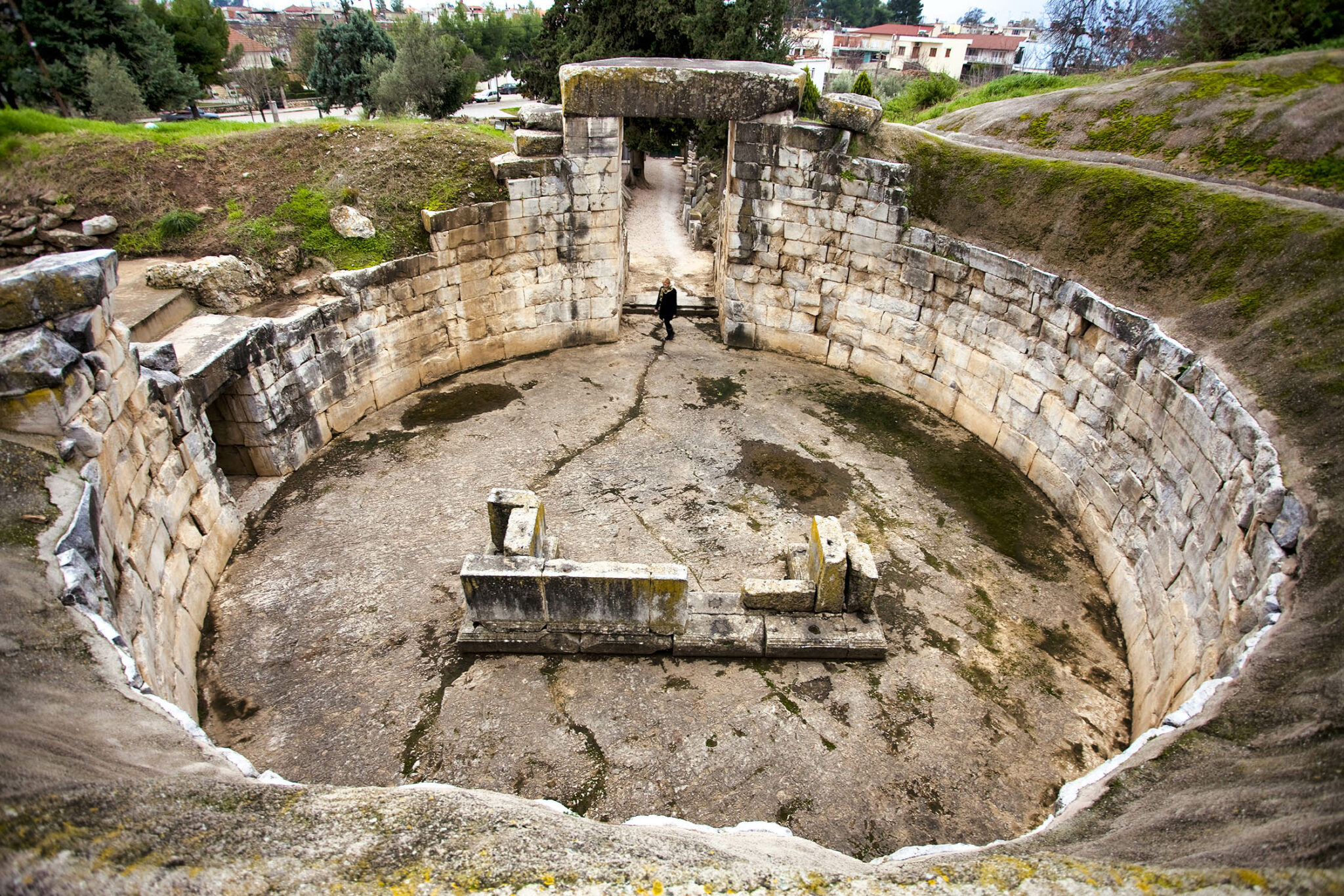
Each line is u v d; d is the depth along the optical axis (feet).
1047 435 34.86
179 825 10.60
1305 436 20.97
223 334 32.09
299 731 22.65
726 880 10.16
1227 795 12.93
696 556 30.78
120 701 14.89
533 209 44.80
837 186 43.37
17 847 9.14
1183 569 24.34
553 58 79.46
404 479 35.29
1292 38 33.91
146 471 23.97
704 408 42.68
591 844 11.28
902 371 44.47
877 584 27.78
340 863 10.02
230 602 27.61
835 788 21.20
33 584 16.28
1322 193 27.32
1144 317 28.76
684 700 24.00
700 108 43.39
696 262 67.36
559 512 33.22
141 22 85.92
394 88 96.37
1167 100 34.55
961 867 10.69
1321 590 17.60
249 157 42.57
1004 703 24.38
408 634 26.48
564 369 47.01
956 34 229.45
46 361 18.93
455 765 21.65
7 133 40.55
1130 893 9.78
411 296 41.32
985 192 39.19
